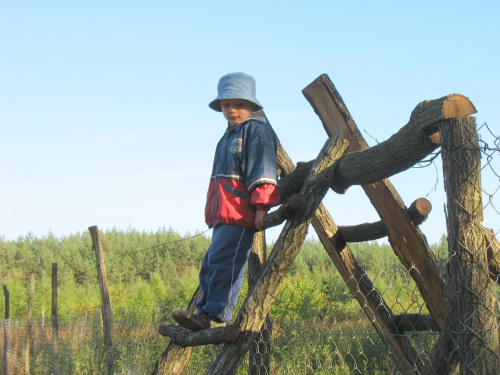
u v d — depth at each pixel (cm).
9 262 5753
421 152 286
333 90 411
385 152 304
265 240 489
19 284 2959
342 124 402
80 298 3034
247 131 336
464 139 256
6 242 6256
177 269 5528
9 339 1259
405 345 379
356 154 330
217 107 367
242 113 347
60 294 2809
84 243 6309
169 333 367
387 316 387
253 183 321
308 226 327
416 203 363
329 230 411
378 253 2080
